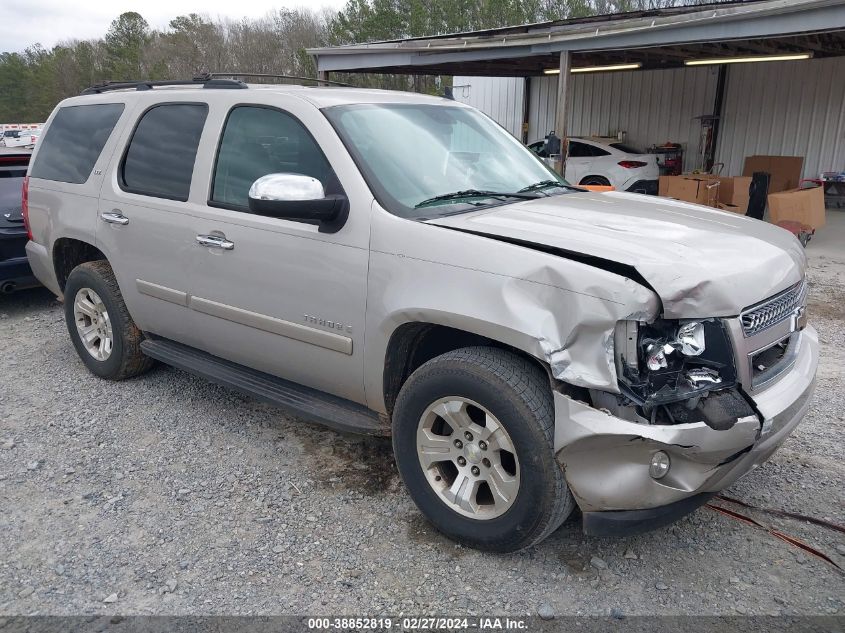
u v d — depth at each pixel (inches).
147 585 112.1
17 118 3019.2
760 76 624.4
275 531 126.3
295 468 148.7
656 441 95.6
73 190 187.6
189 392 188.9
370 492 139.1
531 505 107.1
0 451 156.4
